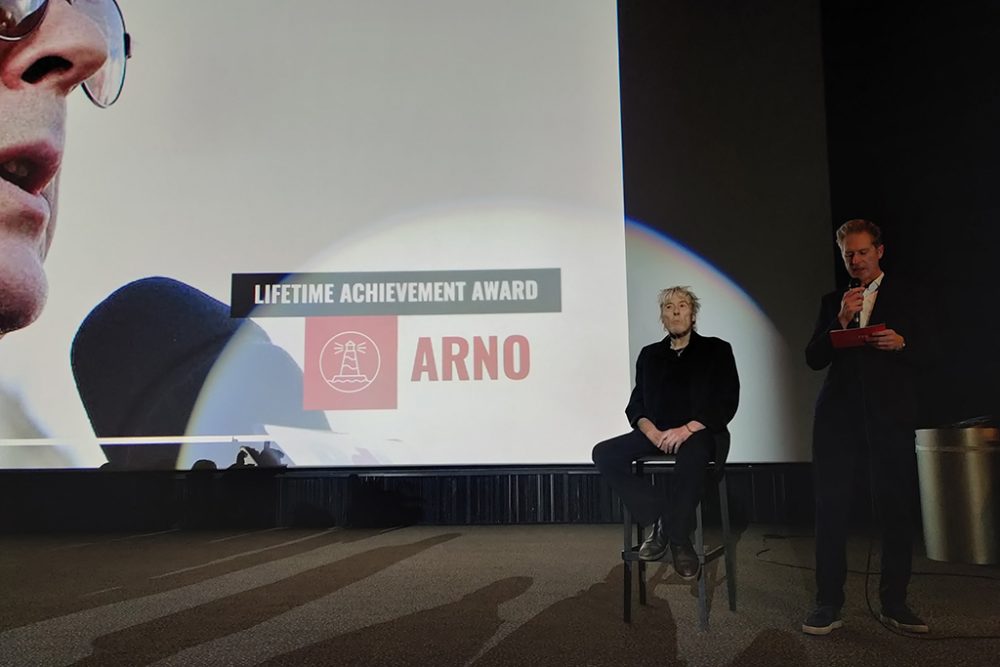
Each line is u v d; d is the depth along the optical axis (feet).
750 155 13.58
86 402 13.29
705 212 13.53
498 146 13.73
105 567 10.09
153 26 13.88
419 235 13.61
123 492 13.61
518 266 13.53
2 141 13.08
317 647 6.30
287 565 10.07
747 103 13.69
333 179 13.70
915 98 12.80
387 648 6.25
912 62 12.84
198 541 12.33
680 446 7.24
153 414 13.32
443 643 6.39
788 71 13.69
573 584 8.72
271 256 13.57
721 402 7.46
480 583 8.81
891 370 6.73
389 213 13.64
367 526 13.58
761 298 13.34
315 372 13.39
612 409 13.25
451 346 13.42
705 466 7.12
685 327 7.82
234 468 13.28
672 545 7.10
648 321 13.38
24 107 13.23
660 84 13.78
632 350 13.34
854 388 6.82
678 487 7.09
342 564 10.10
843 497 6.78
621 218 13.58
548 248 13.55
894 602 6.68
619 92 13.76
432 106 13.82
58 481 13.57
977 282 12.02
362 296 13.52
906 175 12.88
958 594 8.13
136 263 13.50
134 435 13.28
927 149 12.63
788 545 11.35
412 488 13.62
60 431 13.24
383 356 13.42
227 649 6.27
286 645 6.37
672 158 13.62
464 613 7.41
